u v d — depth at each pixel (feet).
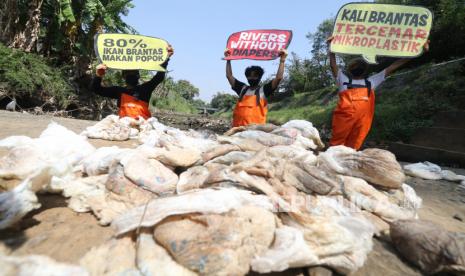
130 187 7.07
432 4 45.68
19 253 5.28
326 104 69.15
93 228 6.39
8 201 5.74
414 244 6.24
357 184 7.86
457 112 23.71
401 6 13.26
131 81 17.40
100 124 16.42
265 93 14.82
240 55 14.51
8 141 8.31
